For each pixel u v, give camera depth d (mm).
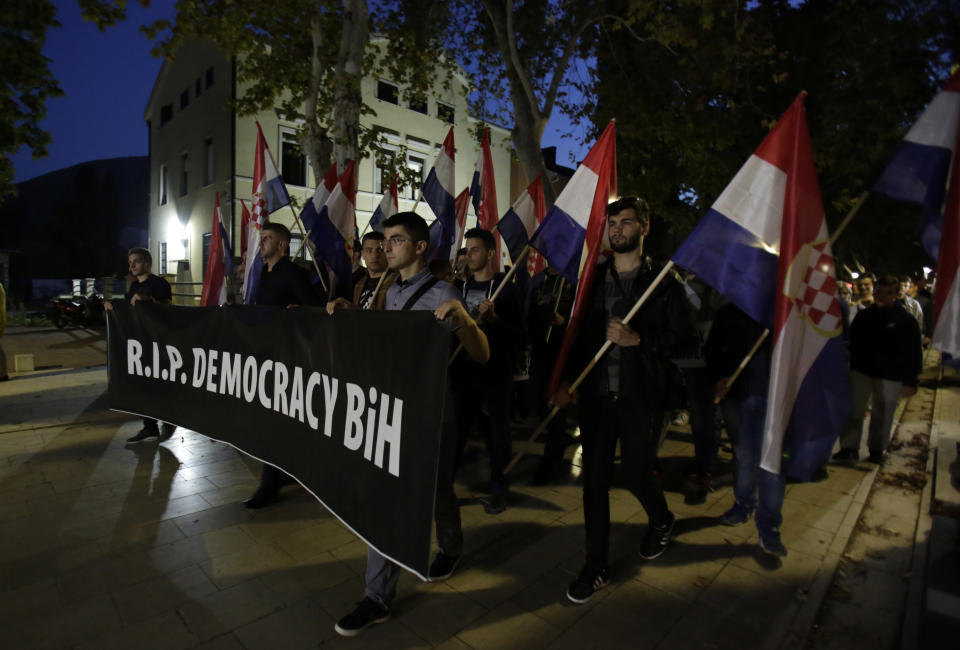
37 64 9680
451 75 11680
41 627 2588
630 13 8742
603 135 3219
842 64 10266
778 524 3297
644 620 2691
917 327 4934
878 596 2941
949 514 2488
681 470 4941
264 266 4277
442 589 2959
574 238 3275
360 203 18031
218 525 3670
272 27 9711
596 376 2918
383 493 2506
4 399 7543
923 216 2275
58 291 34562
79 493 4215
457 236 5344
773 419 2578
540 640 2535
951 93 2205
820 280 2602
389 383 2516
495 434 3957
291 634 2557
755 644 2516
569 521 3838
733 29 8883
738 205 2736
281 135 17547
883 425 5098
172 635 2537
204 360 4133
